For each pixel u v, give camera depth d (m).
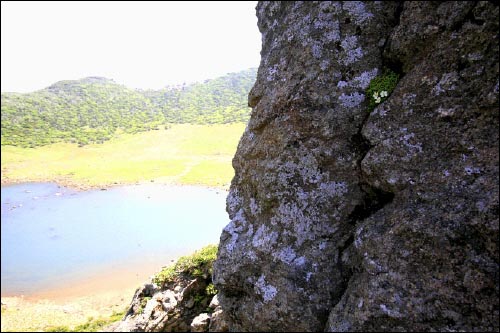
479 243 3.76
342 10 5.50
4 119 130.25
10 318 23.44
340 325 4.46
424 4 4.60
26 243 39.28
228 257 5.97
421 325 3.93
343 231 5.13
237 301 5.99
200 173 74.56
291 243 5.34
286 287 5.18
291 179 5.49
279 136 5.66
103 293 27.33
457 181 4.04
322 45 5.52
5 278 29.88
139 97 177.88
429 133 4.37
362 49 5.33
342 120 5.26
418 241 4.08
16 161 95.81
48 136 122.00
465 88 4.16
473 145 4.03
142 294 14.11
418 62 4.66
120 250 36.34
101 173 79.94
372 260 4.38
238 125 125.62
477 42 4.12
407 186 4.41
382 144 4.71
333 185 5.24
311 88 5.48
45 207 57.16
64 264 32.94
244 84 177.12
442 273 3.90
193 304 12.75
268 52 6.31
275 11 6.39
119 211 52.59
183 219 46.53
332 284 4.97
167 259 33.97
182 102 166.38
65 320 23.03
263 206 5.82
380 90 5.05
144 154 104.75
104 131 130.88
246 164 6.25
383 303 4.15
